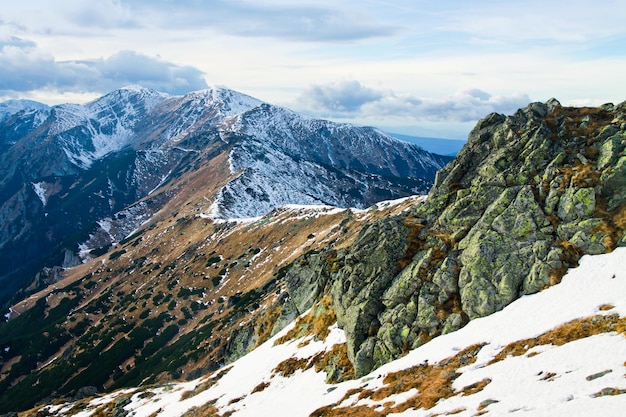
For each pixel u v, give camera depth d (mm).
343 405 41406
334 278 67688
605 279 37125
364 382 43875
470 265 45562
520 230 45500
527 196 47562
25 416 87688
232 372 67750
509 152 53656
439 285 46906
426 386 36125
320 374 51906
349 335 50812
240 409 53375
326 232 183250
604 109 54312
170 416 62531
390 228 56188
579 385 26438
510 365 32938
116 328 199250
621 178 43656
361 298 52062
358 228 146750
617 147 46031
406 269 51188
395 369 42188
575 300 36719
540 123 54500
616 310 32938
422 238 53938
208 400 61219
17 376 197500
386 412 35125
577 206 43969
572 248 41719
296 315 75875
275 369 59469
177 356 142375
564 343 32156
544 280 40688
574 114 54969
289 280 81188
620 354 27922
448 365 37594
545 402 26125
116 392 89375
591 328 32375
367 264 54312
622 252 38844
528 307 39438
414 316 46531
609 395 24219
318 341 58938
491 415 27188
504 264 43781
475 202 52719
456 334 42031
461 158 60406
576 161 48688
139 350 176375
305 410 44844
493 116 61781
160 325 189625
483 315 42500
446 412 30344
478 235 47438
